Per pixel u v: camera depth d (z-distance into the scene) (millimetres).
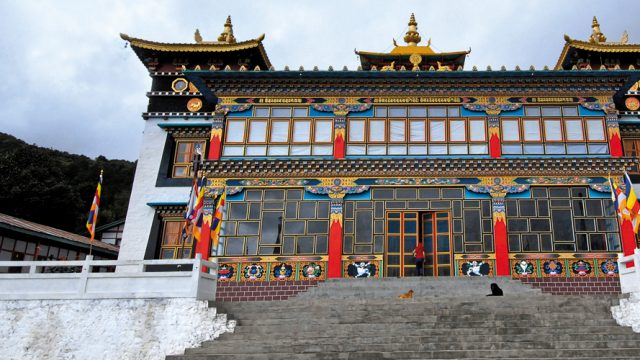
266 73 28047
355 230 26344
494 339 15320
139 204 30344
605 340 15312
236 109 28656
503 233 25781
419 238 26375
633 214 22719
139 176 30859
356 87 28594
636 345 15039
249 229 26531
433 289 23984
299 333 16281
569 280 25047
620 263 18484
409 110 28297
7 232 29688
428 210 26484
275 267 25875
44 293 18375
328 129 28172
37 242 32219
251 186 27141
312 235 26281
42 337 17953
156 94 32188
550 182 26453
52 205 55500
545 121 27797
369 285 24344
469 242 25875
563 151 27297
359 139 27922
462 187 26688
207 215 26922
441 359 14414
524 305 18141
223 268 25922
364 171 27016
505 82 28062
